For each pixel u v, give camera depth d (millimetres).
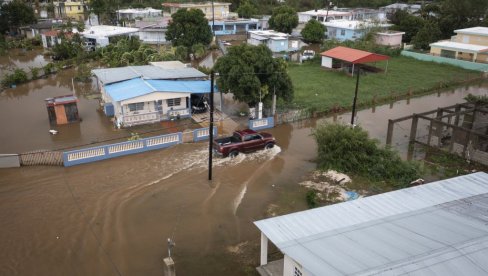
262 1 106250
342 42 62000
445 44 57688
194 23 61781
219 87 31672
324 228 13359
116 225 18125
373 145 23859
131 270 15180
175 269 15234
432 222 13430
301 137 30047
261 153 26625
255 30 75438
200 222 18516
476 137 25094
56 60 57969
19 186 21516
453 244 11797
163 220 18609
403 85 45000
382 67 53719
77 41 60969
